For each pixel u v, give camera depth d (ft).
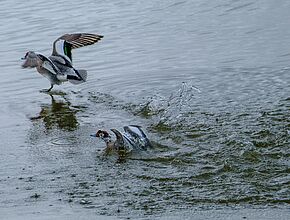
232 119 45.11
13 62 63.16
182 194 34.55
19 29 73.77
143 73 58.08
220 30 69.41
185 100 49.80
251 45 63.93
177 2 81.30
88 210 33.40
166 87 53.72
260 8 76.48
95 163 39.78
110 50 65.21
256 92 50.67
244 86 52.42
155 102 49.93
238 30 69.00
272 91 50.65
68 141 44.06
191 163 38.70
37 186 36.88
